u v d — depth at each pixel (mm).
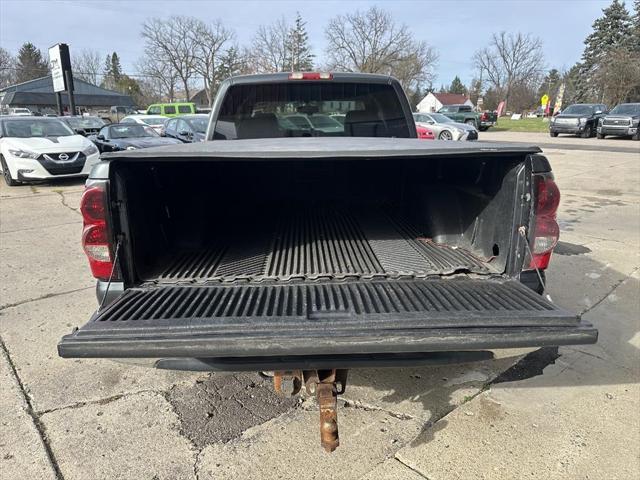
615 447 2385
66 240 6078
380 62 55875
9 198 8969
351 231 3305
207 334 1807
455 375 3057
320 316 1937
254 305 2072
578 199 8906
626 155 15914
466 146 2316
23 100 54969
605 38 58750
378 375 3055
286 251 2914
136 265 2391
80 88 62000
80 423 2572
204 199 3080
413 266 2590
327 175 3799
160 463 2291
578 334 1849
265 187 3779
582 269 4883
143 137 12773
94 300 4141
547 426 2551
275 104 4051
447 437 2469
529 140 22844
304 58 60156
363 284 2350
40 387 2893
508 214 2406
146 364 2055
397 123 4164
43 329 3602
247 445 2414
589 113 24562
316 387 2021
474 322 1866
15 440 2438
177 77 67625
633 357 3232
